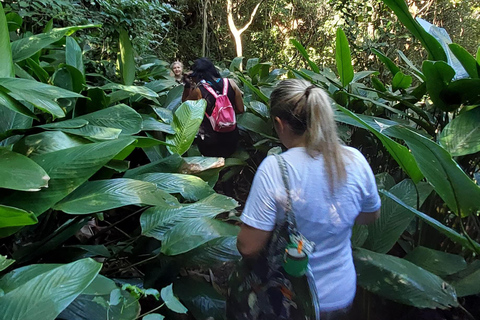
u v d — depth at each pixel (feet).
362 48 20.36
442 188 5.77
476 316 6.45
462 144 6.75
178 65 18.28
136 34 15.38
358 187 4.37
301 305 4.30
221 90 10.95
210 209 5.92
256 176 4.34
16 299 3.44
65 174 4.76
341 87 10.02
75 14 13.35
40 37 7.82
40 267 4.10
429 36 7.70
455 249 7.34
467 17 32.45
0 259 3.84
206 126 11.05
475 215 7.04
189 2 40.81
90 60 12.39
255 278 4.55
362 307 6.33
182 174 6.80
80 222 6.25
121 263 6.50
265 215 4.22
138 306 4.21
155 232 5.64
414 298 5.15
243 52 42.93
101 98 8.13
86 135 5.93
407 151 5.95
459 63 8.05
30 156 5.34
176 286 5.76
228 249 5.68
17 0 12.26
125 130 6.82
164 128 8.21
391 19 22.11
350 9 21.63
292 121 4.35
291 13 41.39
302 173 4.20
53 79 8.00
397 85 10.16
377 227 6.70
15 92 5.01
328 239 4.37
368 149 10.46
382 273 5.40
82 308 4.27
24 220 3.95
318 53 39.70
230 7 38.42
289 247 4.17
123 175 7.01
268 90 12.28
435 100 7.72
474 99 7.30
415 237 7.46
